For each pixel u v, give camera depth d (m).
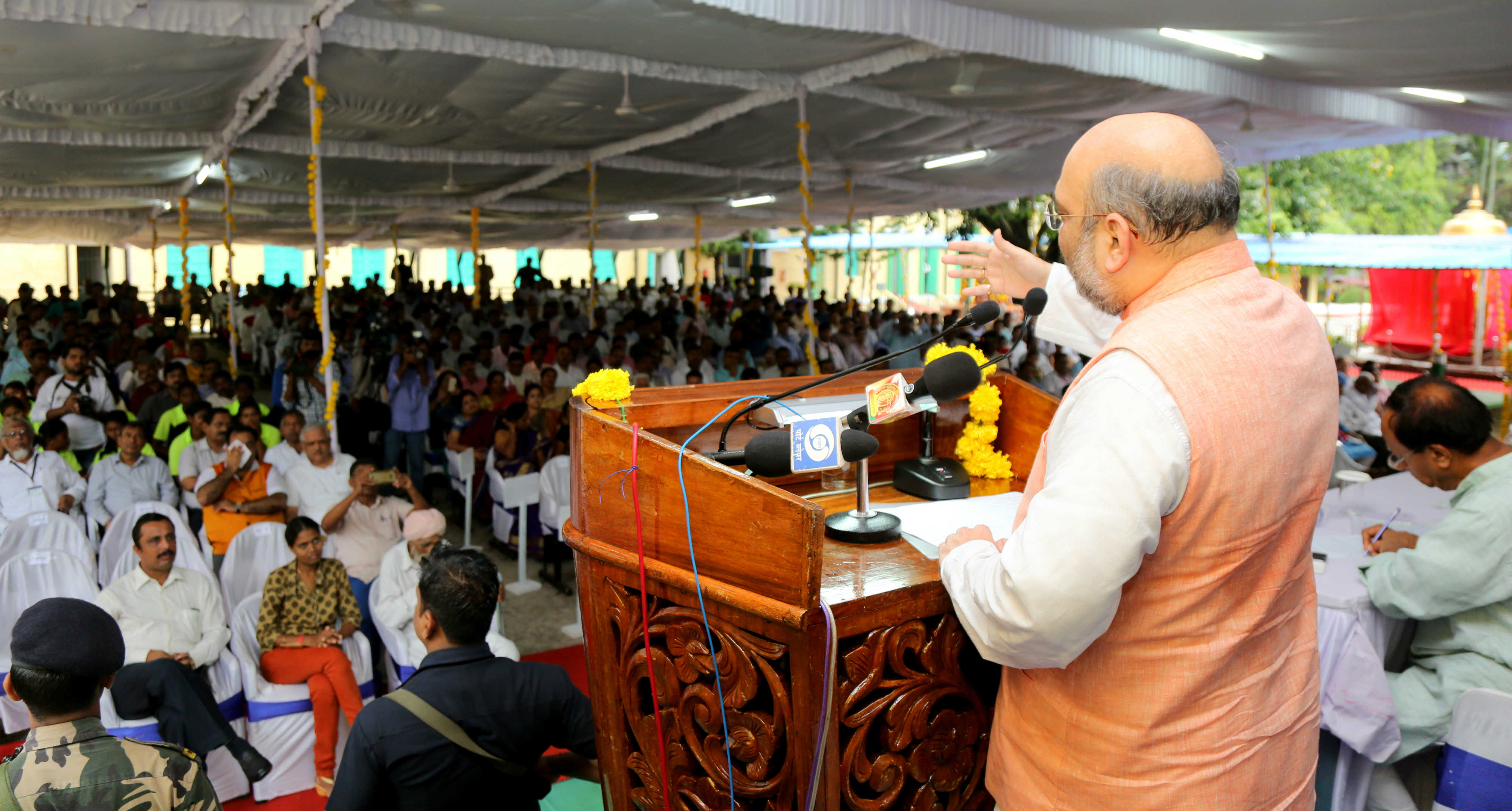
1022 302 1.84
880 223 25.75
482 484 6.98
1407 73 6.59
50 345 11.62
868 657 1.30
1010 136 9.45
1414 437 2.48
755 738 1.29
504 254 29.36
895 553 1.45
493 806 2.05
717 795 1.36
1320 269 24.31
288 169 10.47
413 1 5.00
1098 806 1.16
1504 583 2.29
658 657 1.42
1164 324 1.09
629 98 6.78
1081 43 5.75
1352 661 2.43
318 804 3.46
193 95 6.79
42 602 1.90
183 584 3.64
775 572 1.22
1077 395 1.13
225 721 3.39
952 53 6.05
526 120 8.18
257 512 4.95
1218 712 1.12
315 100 5.39
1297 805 1.22
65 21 4.56
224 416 5.49
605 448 1.47
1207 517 1.05
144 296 22.77
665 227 19.56
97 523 5.27
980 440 1.91
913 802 1.41
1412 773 2.76
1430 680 2.48
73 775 1.82
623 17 5.28
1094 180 1.16
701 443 1.69
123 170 10.05
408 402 7.57
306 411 8.09
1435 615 2.38
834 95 7.49
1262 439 1.05
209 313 17.22
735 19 5.30
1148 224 1.12
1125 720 1.13
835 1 4.50
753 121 8.58
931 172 11.88
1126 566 1.01
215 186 12.17
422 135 8.80
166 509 4.29
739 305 19.36
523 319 14.89
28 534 4.15
